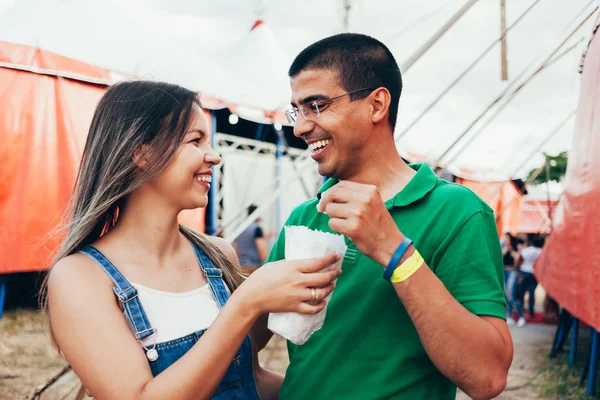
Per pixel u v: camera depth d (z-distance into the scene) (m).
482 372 1.19
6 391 4.04
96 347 1.16
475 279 1.29
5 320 6.34
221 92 6.78
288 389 1.54
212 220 8.74
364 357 1.40
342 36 1.50
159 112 1.34
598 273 3.27
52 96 5.99
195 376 1.11
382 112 1.48
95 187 1.37
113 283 1.28
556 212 6.03
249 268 8.15
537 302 12.51
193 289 1.43
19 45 5.67
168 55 6.58
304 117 1.48
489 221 1.40
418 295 1.16
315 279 1.17
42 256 6.00
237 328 1.16
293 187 11.13
